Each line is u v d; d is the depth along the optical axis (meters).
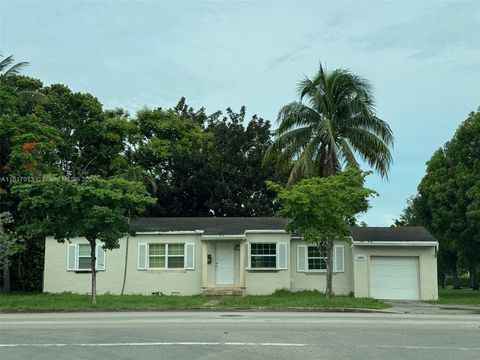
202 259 29.58
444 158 35.03
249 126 42.59
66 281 30.61
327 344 11.74
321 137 30.48
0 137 31.97
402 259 29.36
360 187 25.08
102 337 12.80
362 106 30.14
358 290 29.06
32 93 35.03
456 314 20.28
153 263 30.50
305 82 31.20
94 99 39.62
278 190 25.44
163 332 13.59
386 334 13.36
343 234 24.77
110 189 22.83
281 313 20.23
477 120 31.81
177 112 47.69
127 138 41.44
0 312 21.36
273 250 30.16
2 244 24.58
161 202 41.03
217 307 22.44
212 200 40.19
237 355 10.43
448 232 32.84
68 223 22.48
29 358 10.30
